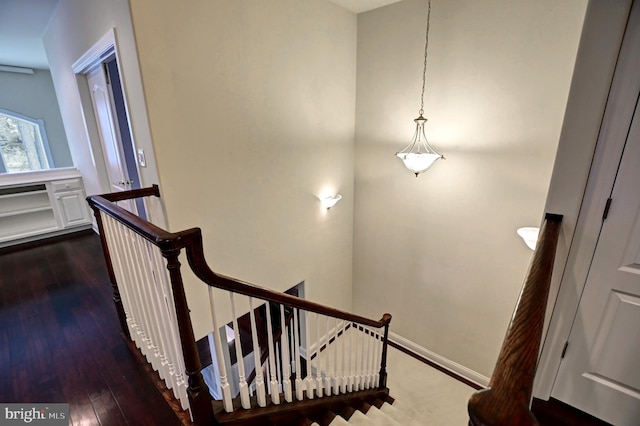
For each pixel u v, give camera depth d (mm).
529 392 561
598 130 1400
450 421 2803
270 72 2426
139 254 1363
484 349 3012
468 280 2949
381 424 2080
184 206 2092
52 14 3010
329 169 3244
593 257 1525
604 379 1600
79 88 3012
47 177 4082
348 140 3406
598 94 1365
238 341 1329
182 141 1997
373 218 3572
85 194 4328
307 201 3074
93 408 1549
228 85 2168
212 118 2125
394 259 3504
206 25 1970
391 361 3502
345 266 3857
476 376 3137
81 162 3994
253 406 1480
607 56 1315
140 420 1477
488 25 2336
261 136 2482
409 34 2787
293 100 2676
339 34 2963
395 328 3732
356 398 2332
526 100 2277
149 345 1685
